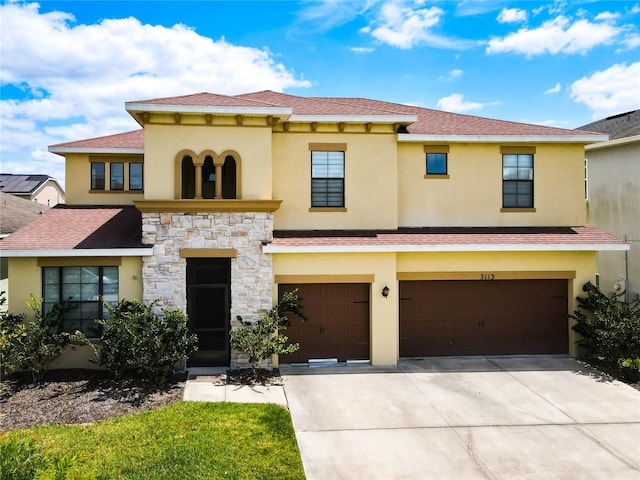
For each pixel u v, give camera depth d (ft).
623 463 27.27
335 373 42.65
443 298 47.62
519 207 51.16
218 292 43.21
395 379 41.14
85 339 38.73
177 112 41.22
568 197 51.55
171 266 41.93
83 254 40.47
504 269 47.26
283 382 40.06
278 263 44.06
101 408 33.14
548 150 51.29
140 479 23.97
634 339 41.27
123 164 56.54
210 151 42.55
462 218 50.55
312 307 45.32
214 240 42.32
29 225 47.01
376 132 47.85
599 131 65.92
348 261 44.80
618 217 58.49
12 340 37.91
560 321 48.49
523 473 26.16
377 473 25.99
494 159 50.80
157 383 38.27
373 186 47.96
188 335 42.45
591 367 44.68
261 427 30.55
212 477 24.44
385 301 45.27
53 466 19.31
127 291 42.22
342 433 30.78
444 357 47.52
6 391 36.24
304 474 25.34
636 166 55.57
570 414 34.01
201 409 33.06
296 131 47.09
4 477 17.99
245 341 40.09
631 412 34.42
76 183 55.98
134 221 49.06
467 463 27.20
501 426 32.07
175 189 42.22
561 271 47.67
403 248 43.98
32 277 41.27
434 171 50.57
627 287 56.54
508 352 48.16
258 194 43.09
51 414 32.07
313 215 47.39
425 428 31.63
